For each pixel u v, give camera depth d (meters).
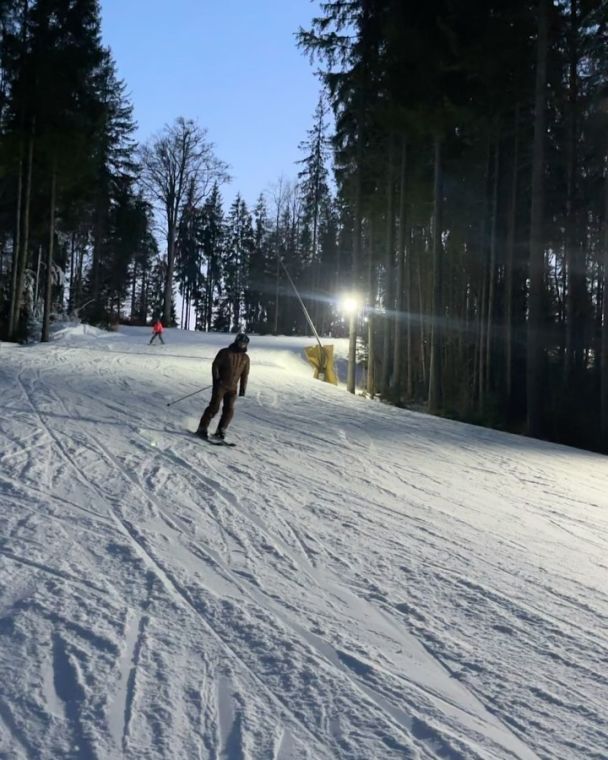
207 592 4.20
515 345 24.77
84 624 3.57
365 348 39.28
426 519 6.60
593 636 4.08
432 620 4.13
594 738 2.97
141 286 77.38
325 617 4.02
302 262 68.19
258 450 9.56
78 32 27.14
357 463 9.30
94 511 5.70
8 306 31.25
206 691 3.07
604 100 18.73
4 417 9.91
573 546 6.06
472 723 3.02
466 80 19.05
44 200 30.89
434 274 20.58
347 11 22.75
